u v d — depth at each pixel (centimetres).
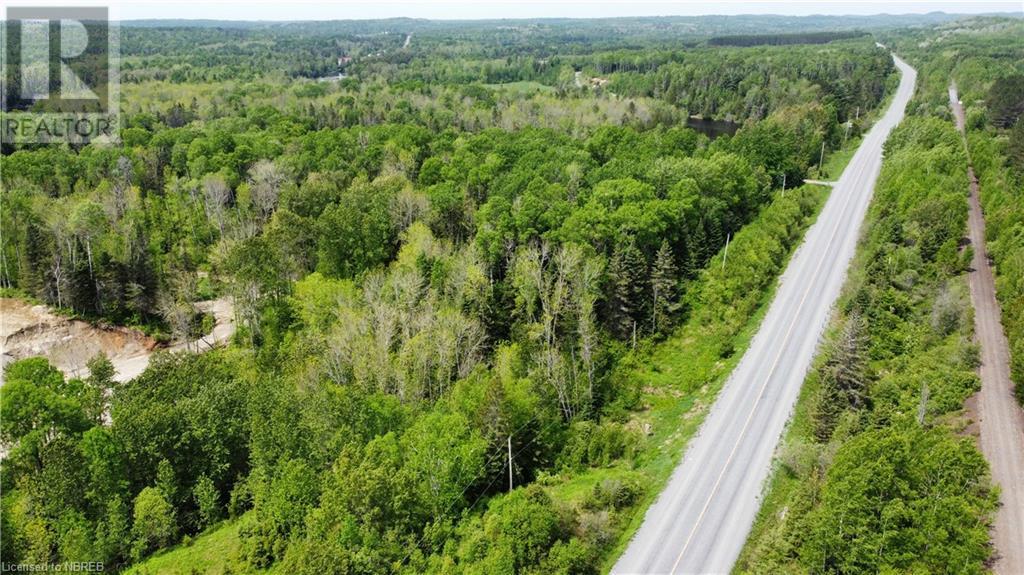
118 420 6356
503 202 10600
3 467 6397
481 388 6969
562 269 8850
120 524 5856
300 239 10319
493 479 6531
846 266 10638
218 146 14888
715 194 11769
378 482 5509
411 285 8594
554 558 5259
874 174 14975
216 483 6538
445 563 5284
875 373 7506
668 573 5397
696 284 10319
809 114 17438
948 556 4494
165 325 10856
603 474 6831
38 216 11119
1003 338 7756
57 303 10956
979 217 11094
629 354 8888
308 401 6519
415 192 11744
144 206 12525
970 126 15462
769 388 7769
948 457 4900
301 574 4891
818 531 4884
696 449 6856
